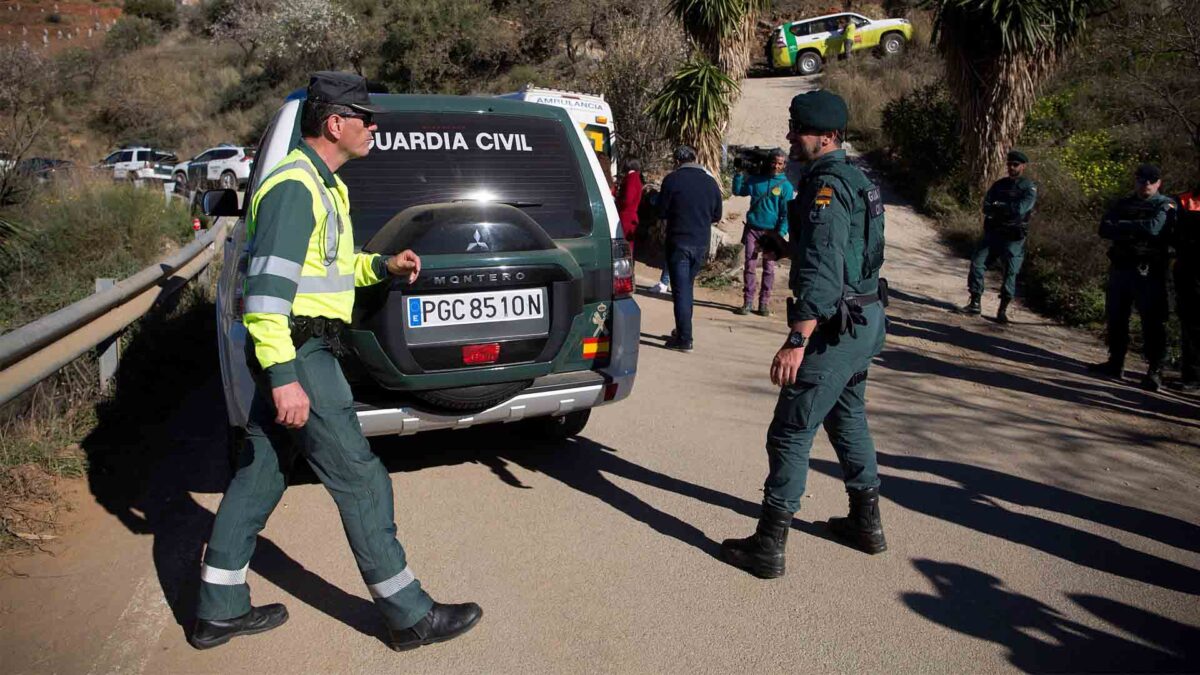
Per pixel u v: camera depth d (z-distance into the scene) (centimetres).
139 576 354
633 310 434
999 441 568
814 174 353
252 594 343
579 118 1159
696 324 865
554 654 311
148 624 321
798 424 360
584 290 420
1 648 303
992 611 352
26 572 353
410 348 367
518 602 344
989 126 1355
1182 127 1371
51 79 3766
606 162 1134
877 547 395
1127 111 1501
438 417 388
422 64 3039
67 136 3625
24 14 6328
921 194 1455
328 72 297
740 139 1766
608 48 1708
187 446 496
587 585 359
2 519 384
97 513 407
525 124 438
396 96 427
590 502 437
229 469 450
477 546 388
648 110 1366
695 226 732
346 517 300
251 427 307
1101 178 1318
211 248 943
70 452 461
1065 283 1026
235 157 2741
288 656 305
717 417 577
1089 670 313
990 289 1098
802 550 397
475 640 318
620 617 336
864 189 354
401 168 411
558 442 520
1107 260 1038
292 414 275
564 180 432
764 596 356
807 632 332
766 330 850
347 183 402
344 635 319
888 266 1182
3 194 1048
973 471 510
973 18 1335
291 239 276
